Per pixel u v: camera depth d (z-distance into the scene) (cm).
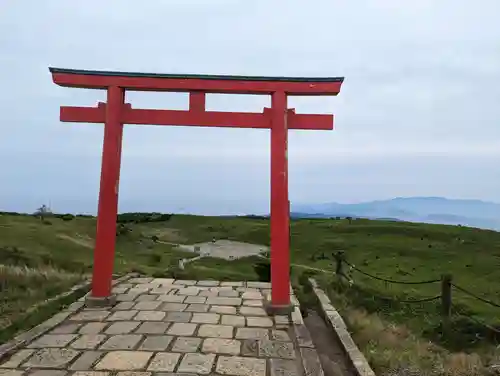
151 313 802
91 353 593
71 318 762
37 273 1066
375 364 605
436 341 882
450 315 937
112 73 880
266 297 921
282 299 831
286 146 876
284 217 858
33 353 591
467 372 598
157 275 1191
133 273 1200
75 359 571
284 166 871
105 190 874
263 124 893
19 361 562
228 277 1219
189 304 877
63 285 980
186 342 647
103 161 877
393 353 665
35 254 1338
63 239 1770
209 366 559
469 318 962
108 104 880
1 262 1185
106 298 848
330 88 876
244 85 884
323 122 901
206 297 941
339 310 896
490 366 620
